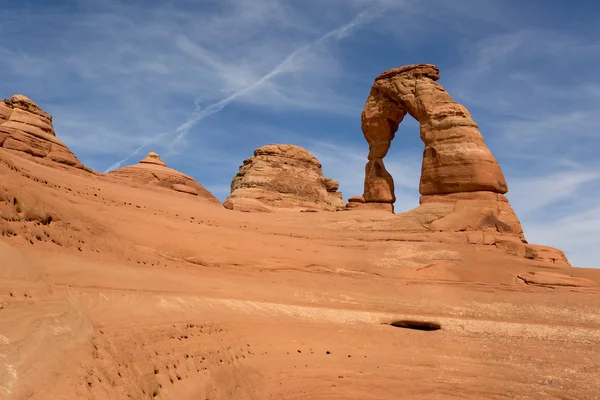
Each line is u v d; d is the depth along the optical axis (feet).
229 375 48.19
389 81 139.03
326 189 243.81
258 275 89.10
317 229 115.85
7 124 105.60
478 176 117.70
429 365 66.44
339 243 107.45
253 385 50.96
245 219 115.85
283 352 62.85
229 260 89.97
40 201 65.26
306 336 69.56
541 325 80.59
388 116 141.08
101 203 86.84
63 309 31.94
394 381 59.06
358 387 55.57
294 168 223.30
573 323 82.53
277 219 122.21
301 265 94.63
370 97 144.97
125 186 112.98
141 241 83.05
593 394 57.06
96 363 28.04
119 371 30.01
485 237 109.81
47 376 22.79
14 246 50.08
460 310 86.63
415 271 97.30
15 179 64.90
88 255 64.13
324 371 59.62
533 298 90.38
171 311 52.95
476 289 93.45
